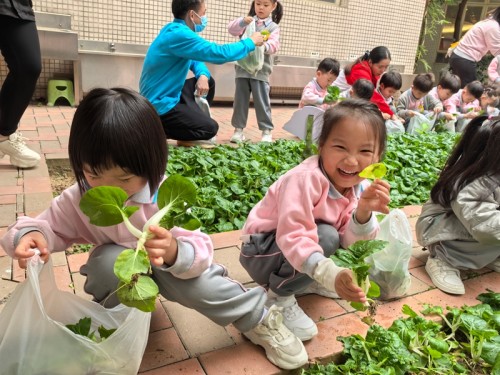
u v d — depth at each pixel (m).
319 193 1.40
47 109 4.63
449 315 1.63
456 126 5.30
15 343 0.98
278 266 1.46
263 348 1.36
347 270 1.13
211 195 2.50
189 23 3.32
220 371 1.27
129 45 5.14
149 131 1.04
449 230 1.89
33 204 2.24
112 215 0.94
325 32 6.58
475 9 9.84
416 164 3.49
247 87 3.95
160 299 1.58
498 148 1.70
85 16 4.92
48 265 1.08
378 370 1.29
